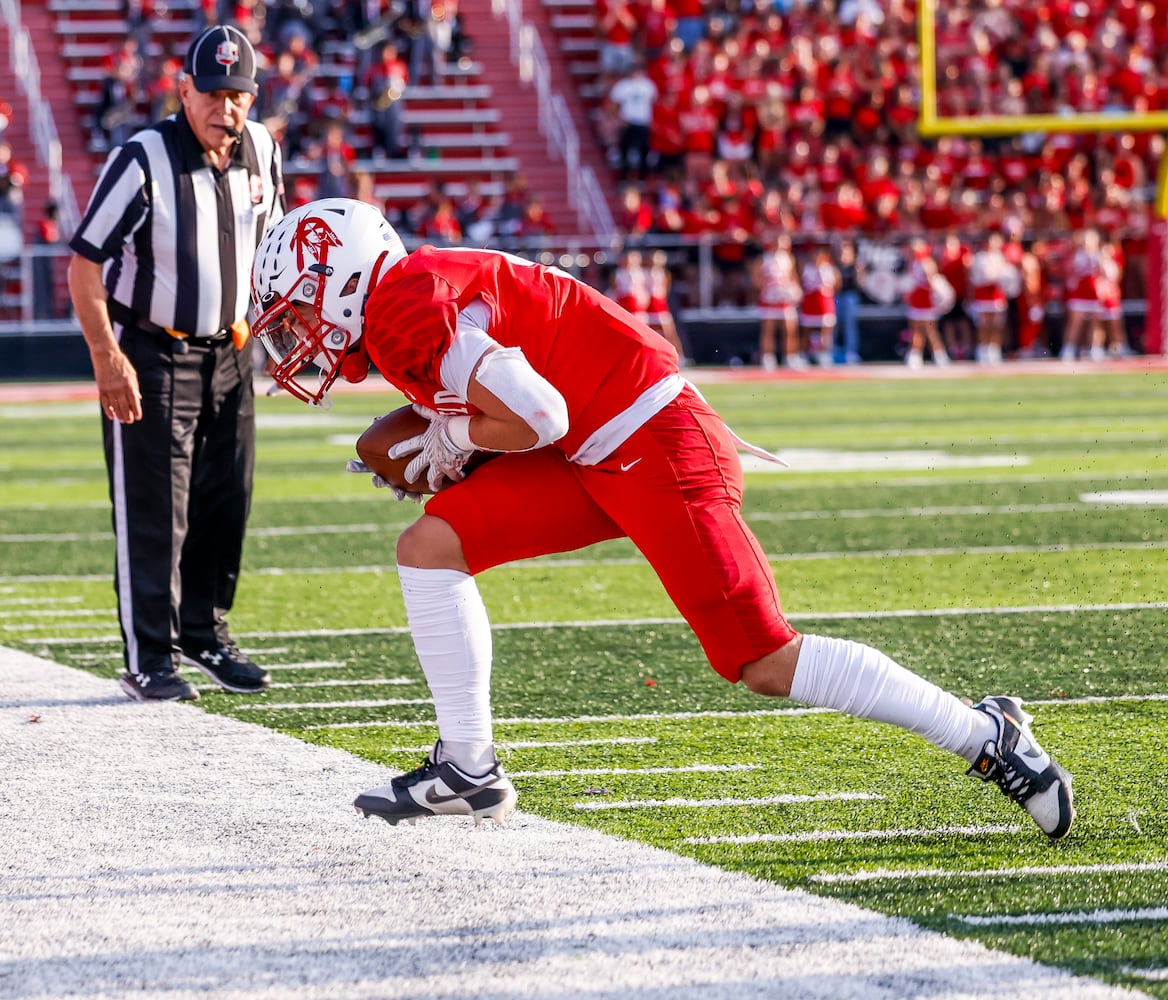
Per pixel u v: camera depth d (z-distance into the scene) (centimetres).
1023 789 1137
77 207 7556
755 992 879
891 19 8612
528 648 1917
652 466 1101
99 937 982
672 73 8200
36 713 1599
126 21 8462
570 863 1115
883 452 4156
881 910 1011
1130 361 7788
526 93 8662
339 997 884
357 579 2433
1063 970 908
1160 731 1498
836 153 8212
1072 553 2598
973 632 1992
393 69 8075
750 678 1118
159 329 1650
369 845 1164
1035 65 8088
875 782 1325
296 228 1124
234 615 2152
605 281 7425
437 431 1125
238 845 1167
